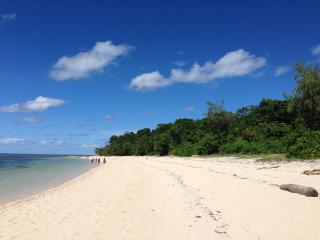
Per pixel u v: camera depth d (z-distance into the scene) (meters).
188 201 16.02
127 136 167.38
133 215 14.14
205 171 30.69
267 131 53.66
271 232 10.38
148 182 26.00
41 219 14.59
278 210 12.81
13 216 15.43
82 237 11.45
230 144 57.12
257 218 11.97
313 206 13.14
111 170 47.38
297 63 47.91
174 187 21.20
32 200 20.17
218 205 14.54
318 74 47.22
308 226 10.68
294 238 9.73
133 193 20.41
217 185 20.20
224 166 34.81
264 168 28.53
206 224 11.81
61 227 12.99
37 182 31.97
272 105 68.38
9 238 11.80
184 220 12.57
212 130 80.06
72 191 23.88
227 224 11.59
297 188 15.86
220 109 79.12
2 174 41.94
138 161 70.19
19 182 31.89
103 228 12.35
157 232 11.41
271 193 16.17
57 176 39.62
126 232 11.66
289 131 51.50
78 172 47.78
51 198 20.72
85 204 17.70
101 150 187.88
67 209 16.59
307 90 46.97
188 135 88.56
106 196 20.06
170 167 41.62
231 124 78.81
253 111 76.75
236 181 21.30
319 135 34.16
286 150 40.56
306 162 29.64
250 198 15.37
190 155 71.38
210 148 62.16
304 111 48.50
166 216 13.48
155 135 121.06
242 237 10.16
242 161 39.06
